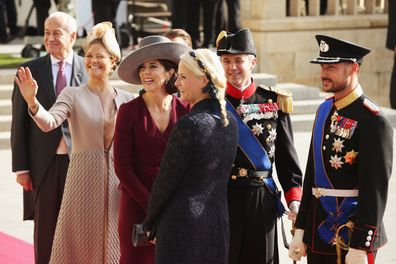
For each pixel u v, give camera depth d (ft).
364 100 57.88
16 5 216.54
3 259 82.64
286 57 165.27
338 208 58.59
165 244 54.19
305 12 170.30
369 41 171.32
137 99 64.54
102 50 68.03
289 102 64.34
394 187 108.47
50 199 72.38
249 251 63.62
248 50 63.31
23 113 72.28
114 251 68.74
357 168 58.03
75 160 68.13
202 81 55.06
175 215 54.13
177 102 65.57
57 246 68.08
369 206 56.34
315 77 167.12
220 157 55.06
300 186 65.41
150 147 63.67
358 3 179.42
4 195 106.11
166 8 210.38
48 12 171.63
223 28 165.99
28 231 92.89
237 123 58.08
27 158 72.90
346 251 58.39
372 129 56.80
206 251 54.54
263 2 163.53
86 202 68.08
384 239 57.88
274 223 64.44
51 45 74.13
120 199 66.54
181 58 55.62
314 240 59.57
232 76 63.31
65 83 74.69
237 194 63.00
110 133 68.69
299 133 140.05
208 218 54.70
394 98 161.89
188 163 54.24
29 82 63.57
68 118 68.39
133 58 63.62
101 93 69.00
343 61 57.36
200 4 158.40
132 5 195.42
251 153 63.00
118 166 63.26
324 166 59.11
